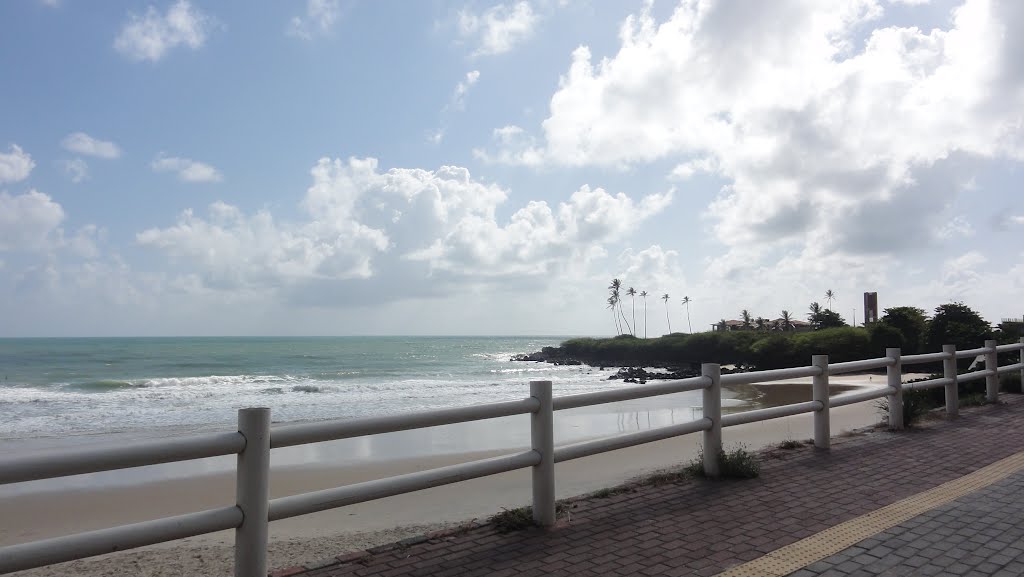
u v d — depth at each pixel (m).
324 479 10.19
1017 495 5.13
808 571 3.63
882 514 4.69
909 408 8.55
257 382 36.81
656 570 3.70
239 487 3.18
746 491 5.42
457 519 7.00
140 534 2.82
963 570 3.60
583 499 5.27
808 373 6.94
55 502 8.97
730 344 64.94
